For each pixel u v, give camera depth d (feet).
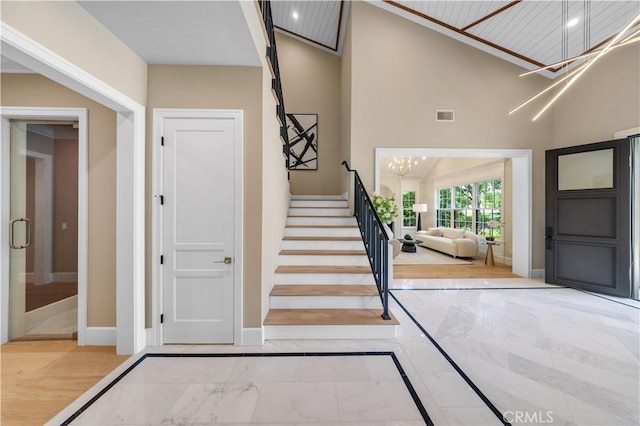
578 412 5.74
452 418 5.60
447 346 8.52
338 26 19.25
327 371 7.23
